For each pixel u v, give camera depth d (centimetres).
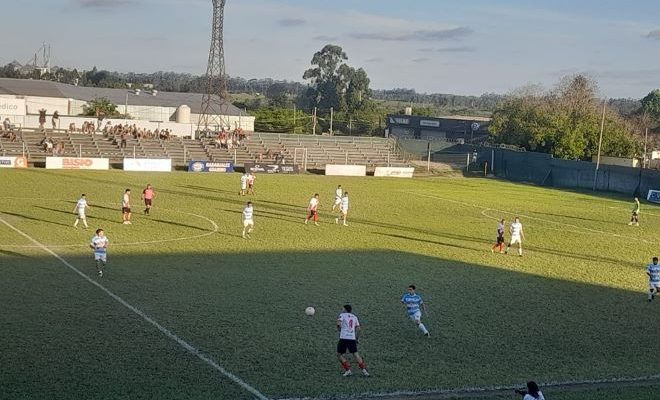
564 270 3750
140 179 7194
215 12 11400
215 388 1908
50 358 2050
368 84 19838
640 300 3173
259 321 2530
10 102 9500
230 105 12962
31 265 3177
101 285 2898
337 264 3572
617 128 11194
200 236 4141
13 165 7712
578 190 8888
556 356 2350
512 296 3112
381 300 2912
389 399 1914
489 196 7506
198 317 2533
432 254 3981
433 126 15812
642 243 4831
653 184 8150
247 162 9269
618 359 2356
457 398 1950
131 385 1889
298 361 2155
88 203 5197
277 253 3769
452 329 2578
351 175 9375
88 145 8838
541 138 11075
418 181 8981
